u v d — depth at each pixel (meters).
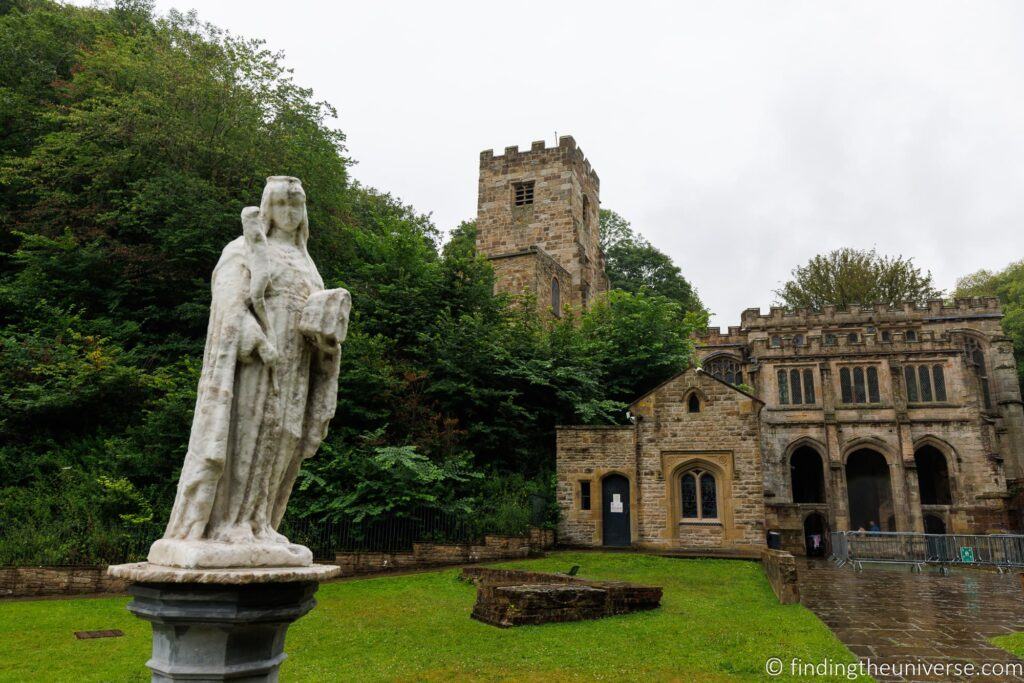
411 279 28.75
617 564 21.33
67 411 20.53
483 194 52.00
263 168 28.66
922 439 45.56
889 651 10.75
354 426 22.77
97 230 24.89
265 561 4.46
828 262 67.38
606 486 27.44
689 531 26.20
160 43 30.22
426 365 26.09
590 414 27.95
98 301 24.78
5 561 15.55
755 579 19.17
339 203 32.06
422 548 20.16
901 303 53.12
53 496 17.91
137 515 17.28
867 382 47.00
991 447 45.56
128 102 26.08
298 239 5.38
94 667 9.25
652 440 27.22
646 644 10.94
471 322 26.92
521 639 11.22
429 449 22.58
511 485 25.64
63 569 15.37
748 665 9.59
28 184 27.20
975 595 17.59
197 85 27.52
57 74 30.08
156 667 4.22
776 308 54.19
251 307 4.81
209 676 4.12
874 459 49.47
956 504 44.19
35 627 11.81
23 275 23.78
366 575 18.56
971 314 54.75
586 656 10.09
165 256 24.81
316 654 10.30
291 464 5.05
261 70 31.28
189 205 24.97
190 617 4.10
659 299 36.16
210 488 4.50
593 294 52.44
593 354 31.89
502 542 21.61
